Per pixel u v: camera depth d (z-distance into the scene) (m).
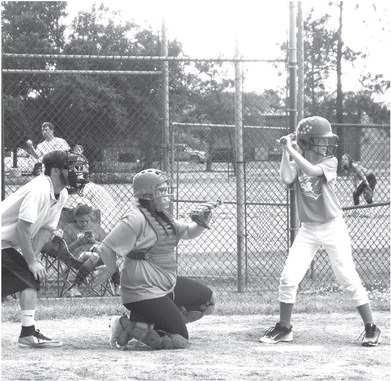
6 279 7.87
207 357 7.41
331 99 42.19
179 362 7.14
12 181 15.92
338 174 18.86
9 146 17.83
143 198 7.87
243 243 12.30
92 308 10.41
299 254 8.45
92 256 11.33
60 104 18.81
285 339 8.30
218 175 18.14
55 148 13.87
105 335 8.76
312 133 8.43
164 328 7.88
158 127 15.67
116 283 11.52
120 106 17.80
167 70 12.87
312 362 7.18
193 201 12.61
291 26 11.31
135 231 7.78
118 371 6.75
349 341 8.38
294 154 8.27
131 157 14.11
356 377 6.56
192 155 16.52
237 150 11.93
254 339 8.50
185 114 30.80
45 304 10.87
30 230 7.77
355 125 12.02
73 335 8.75
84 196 12.95
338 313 10.36
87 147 16.92
